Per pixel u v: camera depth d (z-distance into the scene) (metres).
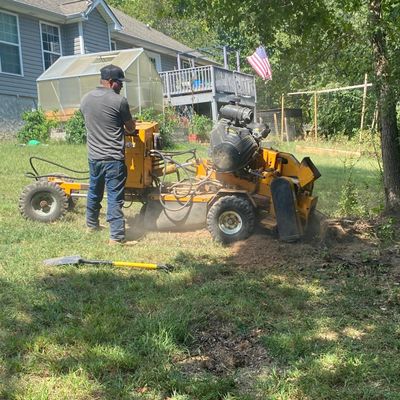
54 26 21.27
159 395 2.93
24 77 19.56
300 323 3.93
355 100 22.11
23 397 2.82
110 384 3.00
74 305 4.02
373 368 3.24
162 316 3.83
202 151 16.91
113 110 5.84
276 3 6.76
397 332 3.77
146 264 5.07
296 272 5.13
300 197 6.21
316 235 6.36
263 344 3.59
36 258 5.20
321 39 7.78
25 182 9.59
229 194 6.15
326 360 3.32
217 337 3.69
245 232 6.09
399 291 4.62
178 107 25.06
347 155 17.17
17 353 3.29
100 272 4.82
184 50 30.95
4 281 4.46
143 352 3.37
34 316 3.82
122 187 5.95
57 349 3.34
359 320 4.02
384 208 7.50
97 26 22.88
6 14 18.86
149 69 20.20
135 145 6.35
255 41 7.62
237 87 26.41
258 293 4.49
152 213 6.55
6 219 6.75
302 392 2.97
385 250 5.95
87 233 6.29
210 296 4.34
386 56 6.93
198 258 5.53
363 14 7.08
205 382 3.03
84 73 18.25
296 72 9.26
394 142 7.23
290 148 20.28
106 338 3.51
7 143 16.25
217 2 7.11
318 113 24.25
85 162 12.28
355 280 4.90
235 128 6.17
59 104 18.69
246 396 2.92
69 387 2.95
